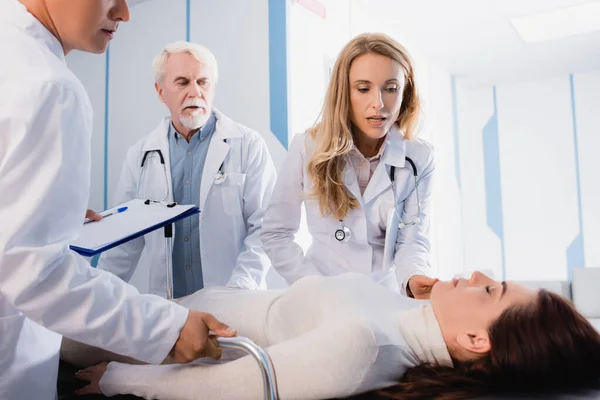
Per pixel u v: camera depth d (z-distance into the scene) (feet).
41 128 2.35
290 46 8.41
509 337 2.86
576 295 9.60
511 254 15.71
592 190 14.83
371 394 2.73
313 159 4.58
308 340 2.74
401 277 4.70
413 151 4.95
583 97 15.11
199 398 2.80
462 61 14.53
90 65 10.02
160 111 9.16
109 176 9.66
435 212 13.92
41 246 2.40
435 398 2.68
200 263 6.11
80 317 2.49
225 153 6.22
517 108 15.97
